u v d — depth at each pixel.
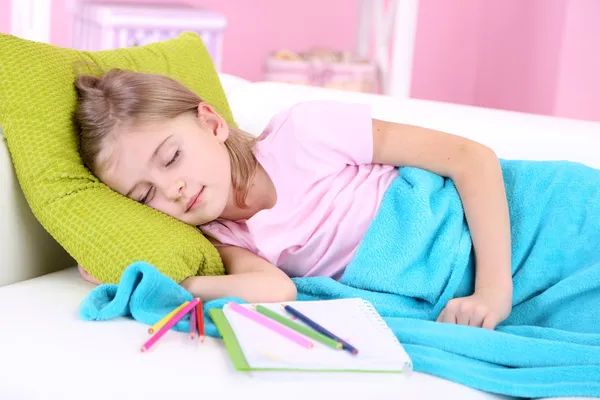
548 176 1.54
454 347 1.24
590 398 1.15
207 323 1.28
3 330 1.22
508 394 1.17
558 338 1.30
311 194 1.54
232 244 1.56
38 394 1.11
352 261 1.48
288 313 1.26
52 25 3.27
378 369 1.14
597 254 1.43
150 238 1.40
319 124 1.57
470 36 3.77
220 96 1.83
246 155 1.58
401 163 1.58
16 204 1.48
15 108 1.47
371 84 3.28
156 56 1.77
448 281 1.45
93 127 1.48
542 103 3.32
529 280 1.45
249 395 1.08
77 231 1.42
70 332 1.23
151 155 1.45
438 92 3.81
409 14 3.12
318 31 3.63
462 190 1.51
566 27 3.17
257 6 3.53
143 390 1.09
